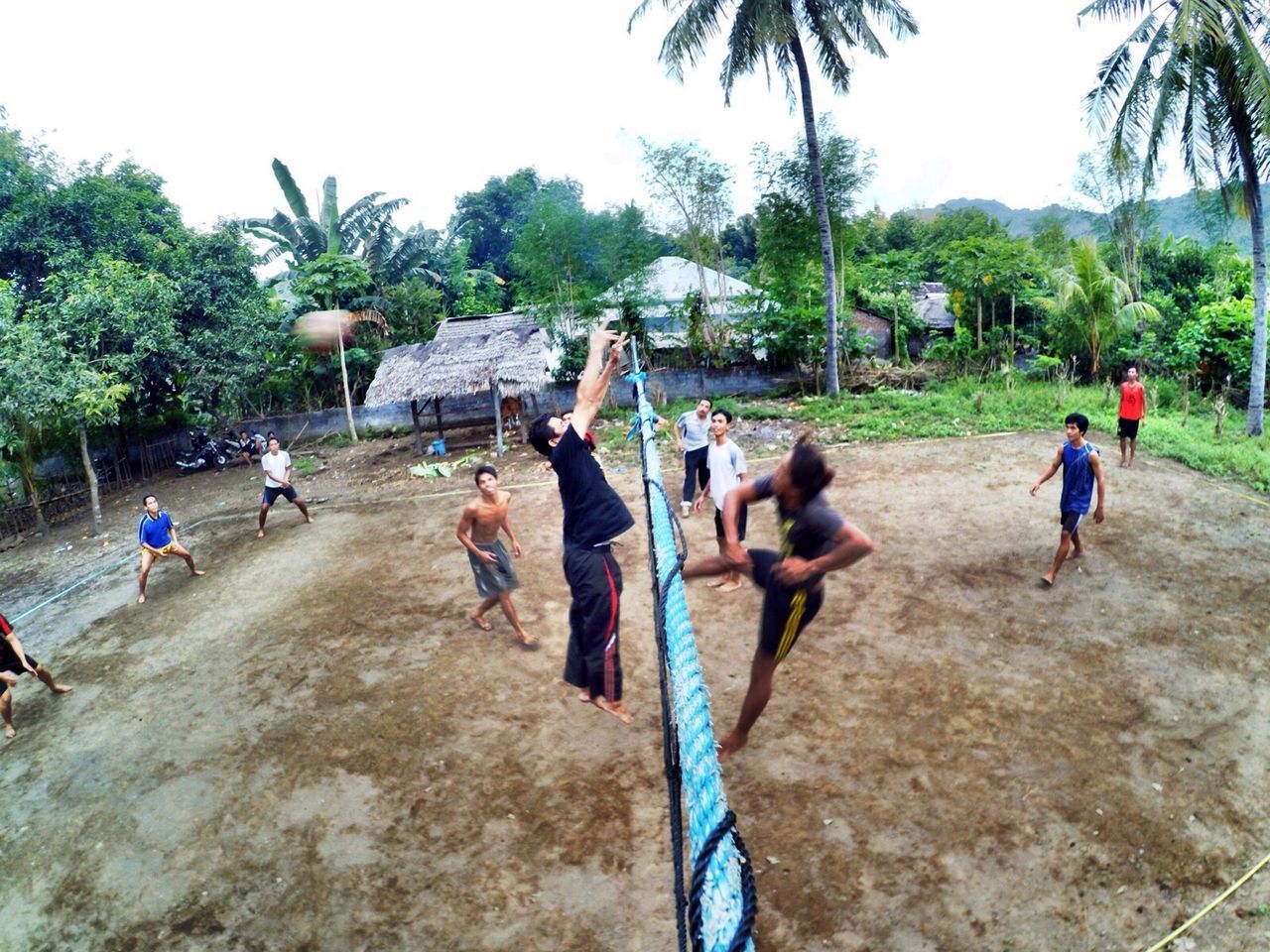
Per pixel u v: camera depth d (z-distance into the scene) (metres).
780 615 2.88
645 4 16.33
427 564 9.80
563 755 5.73
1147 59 12.94
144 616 9.17
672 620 1.96
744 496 3.08
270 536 11.91
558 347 20.91
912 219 30.05
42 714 7.06
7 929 4.64
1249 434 13.05
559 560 9.38
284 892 4.71
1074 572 7.88
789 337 19.03
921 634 6.92
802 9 16.36
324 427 21.25
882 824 4.77
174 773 5.94
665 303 20.70
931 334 23.41
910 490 10.79
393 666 7.21
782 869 4.50
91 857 5.14
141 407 18.59
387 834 5.11
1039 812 4.77
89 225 18.77
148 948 4.41
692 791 1.40
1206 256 21.98
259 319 19.30
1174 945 3.89
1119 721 5.57
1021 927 4.04
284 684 7.09
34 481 14.55
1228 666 6.12
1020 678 6.15
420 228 33.28
